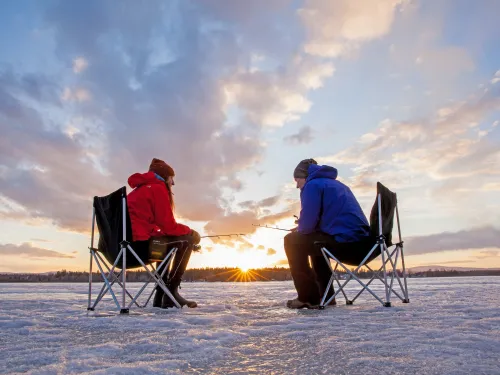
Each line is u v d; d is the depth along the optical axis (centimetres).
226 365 158
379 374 142
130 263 408
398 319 278
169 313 356
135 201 405
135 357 171
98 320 296
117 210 380
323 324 257
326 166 420
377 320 274
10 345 204
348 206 403
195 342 200
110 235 390
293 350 183
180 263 426
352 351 177
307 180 423
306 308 393
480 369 144
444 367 147
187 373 147
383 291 618
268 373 147
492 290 628
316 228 408
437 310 334
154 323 274
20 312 370
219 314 328
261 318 306
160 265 400
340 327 243
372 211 392
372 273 437
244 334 224
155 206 408
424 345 183
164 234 420
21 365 162
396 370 145
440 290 634
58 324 280
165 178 449
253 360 166
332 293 433
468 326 237
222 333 225
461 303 391
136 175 415
